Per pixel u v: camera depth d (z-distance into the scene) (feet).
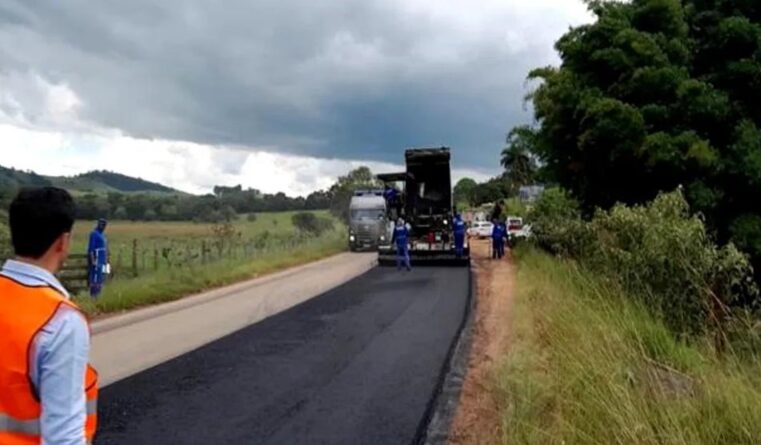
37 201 7.71
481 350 32.86
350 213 124.06
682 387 20.92
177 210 250.37
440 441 20.26
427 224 94.38
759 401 17.88
